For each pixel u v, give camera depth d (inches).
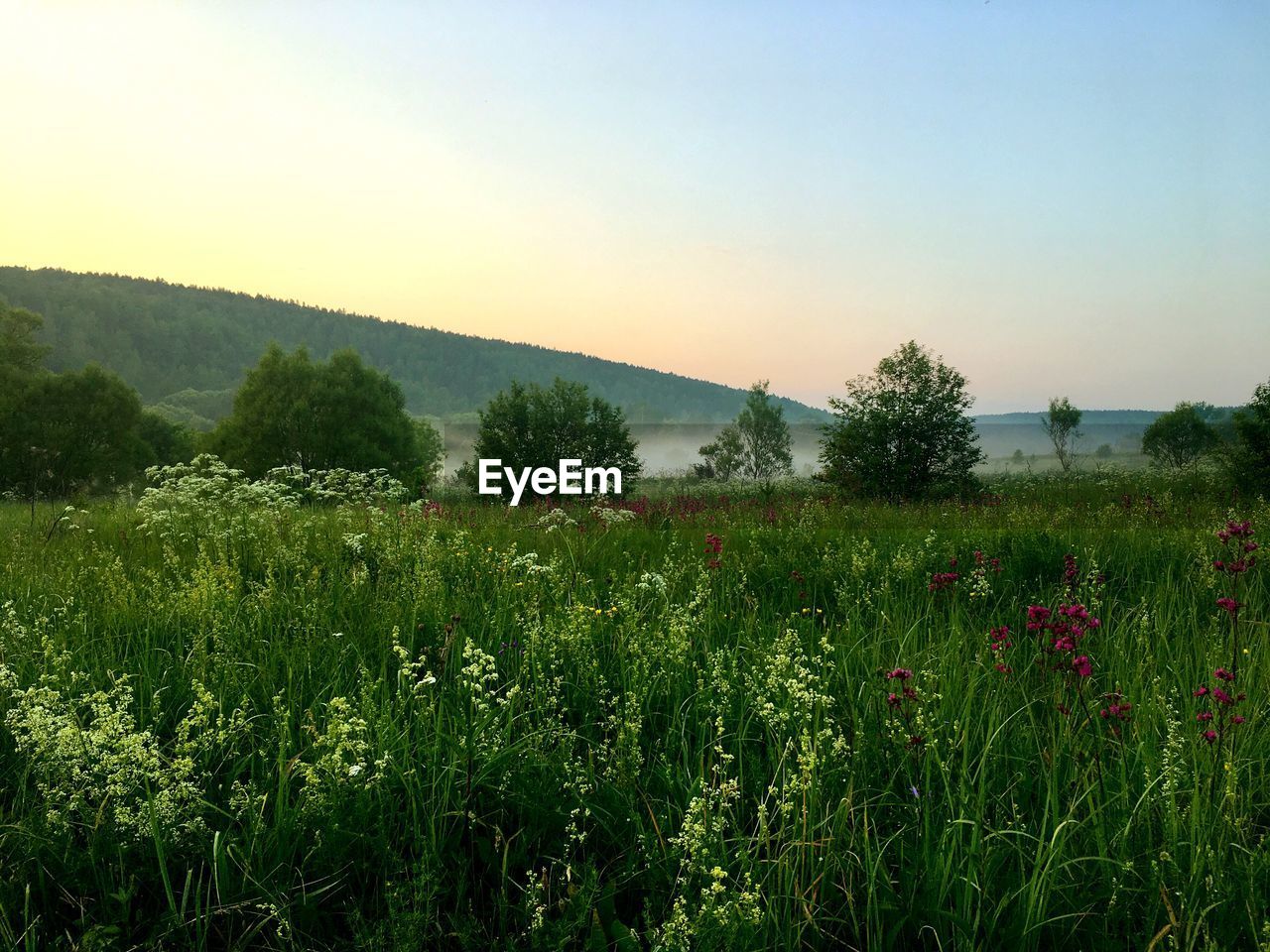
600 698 139.8
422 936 84.4
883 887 93.1
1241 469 581.0
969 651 165.2
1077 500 635.5
